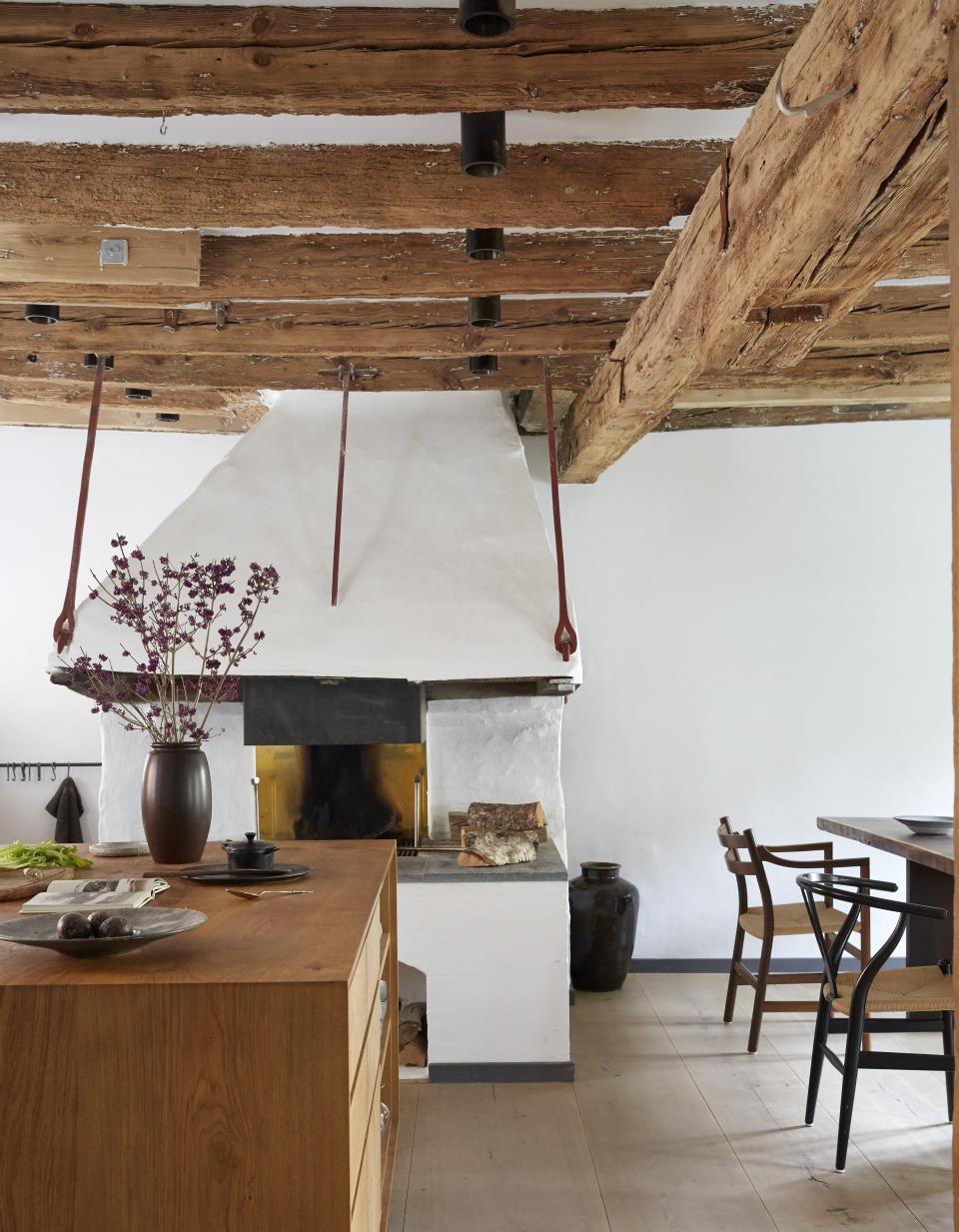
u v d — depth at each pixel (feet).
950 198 4.65
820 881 11.62
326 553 14.23
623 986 17.78
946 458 18.61
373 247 10.89
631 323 11.96
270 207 9.15
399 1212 10.28
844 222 6.64
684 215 9.44
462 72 7.39
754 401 16.01
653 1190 10.72
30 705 18.58
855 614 18.63
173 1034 5.40
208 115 8.61
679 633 18.65
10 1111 5.41
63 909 6.72
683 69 7.45
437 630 13.64
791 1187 10.76
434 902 13.76
